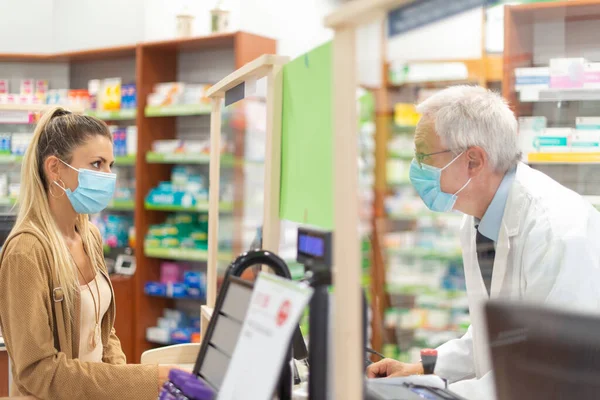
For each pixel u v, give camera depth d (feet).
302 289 3.31
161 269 18.34
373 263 11.98
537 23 11.75
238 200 15.71
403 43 12.35
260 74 6.31
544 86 11.51
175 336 17.48
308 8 16.57
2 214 12.62
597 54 11.57
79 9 20.43
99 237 8.34
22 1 20.66
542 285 5.80
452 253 12.41
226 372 3.81
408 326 11.95
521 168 6.51
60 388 6.42
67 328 7.04
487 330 3.37
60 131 7.42
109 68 20.29
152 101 17.72
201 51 18.48
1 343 9.71
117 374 6.47
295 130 5.52
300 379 5.32
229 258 13.48
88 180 7.46
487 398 4.94
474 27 12.07
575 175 11.55
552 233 5.84
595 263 5.78
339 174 3.47
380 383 4.45
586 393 3.02
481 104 6.28
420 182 6.65
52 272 6.96
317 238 3.99
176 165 18.60
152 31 19.02
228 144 15.96
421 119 6.57
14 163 18.30
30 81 19.93
